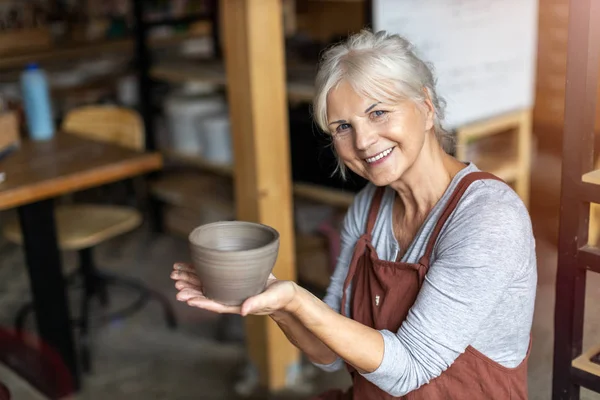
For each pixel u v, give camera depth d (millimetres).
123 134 3266
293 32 4047
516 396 1278
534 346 1654
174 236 4305
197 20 4105
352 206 1479
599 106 1251
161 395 2736
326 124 1249
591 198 1146
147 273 3826
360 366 1134
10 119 2730
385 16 2402
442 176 1276
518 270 1168
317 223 3375
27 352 2779
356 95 1170
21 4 4422
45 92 2945
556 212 3348
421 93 1197
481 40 2740
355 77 1155
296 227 3412
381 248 1380
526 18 2887
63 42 4559
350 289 1433
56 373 2699
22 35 4230
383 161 1215
